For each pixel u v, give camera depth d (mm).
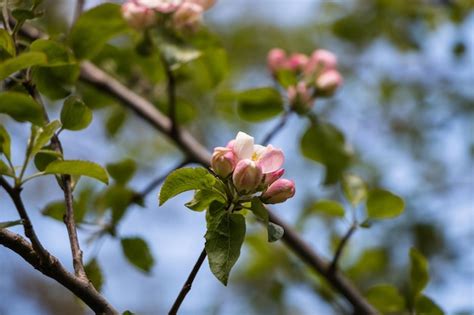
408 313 1158
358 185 1175
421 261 1120
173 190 926
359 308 1205
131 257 1148
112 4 1163
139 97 1306
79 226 1166
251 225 1443
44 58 922
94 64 1289
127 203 1203
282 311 1548
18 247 910
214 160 931
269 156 938
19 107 939
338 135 1280
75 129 977
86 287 919
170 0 1184
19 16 986
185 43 1196
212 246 918
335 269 1209
